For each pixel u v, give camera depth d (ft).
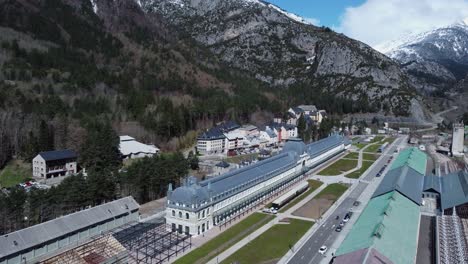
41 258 360.28
